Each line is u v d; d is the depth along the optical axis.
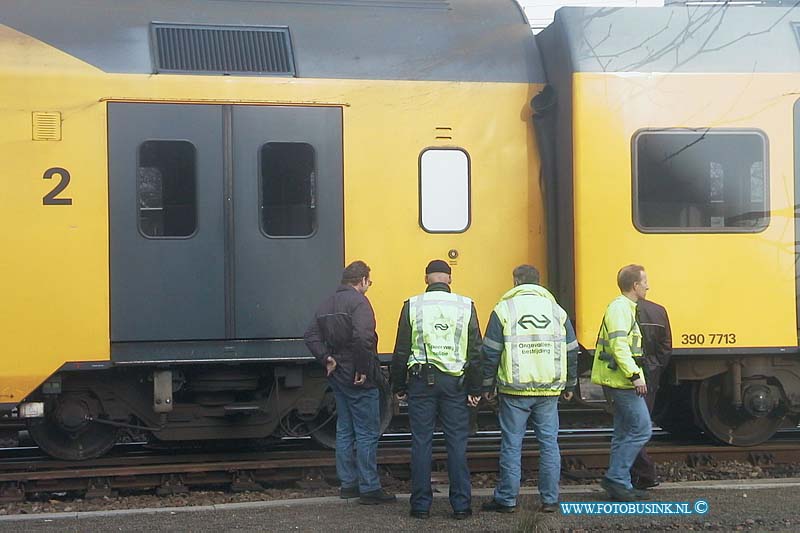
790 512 6.60
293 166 7.91
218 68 7.86
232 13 8.20
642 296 6.86
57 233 7.50
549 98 8.28
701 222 8.16
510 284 8.26
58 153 7.52
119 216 7.61
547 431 6.66
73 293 7.52
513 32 8.66
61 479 7.48
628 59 8.11
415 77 8.16
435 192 8.14
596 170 8.00
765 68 8.27
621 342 6.65
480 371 6.53
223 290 7.78
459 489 6.48
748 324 8.19
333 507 6.84
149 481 7.64
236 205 7.81
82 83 7.58
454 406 6.52
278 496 7.48
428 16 8.55
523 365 6.52
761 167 8.23
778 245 8.23
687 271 8.12
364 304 6.83
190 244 7.73
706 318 8.14
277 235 7.88
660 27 8.27
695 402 8.79
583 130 7.98
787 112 8.27
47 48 7.62
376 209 8.02
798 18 8.52
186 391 8.13
